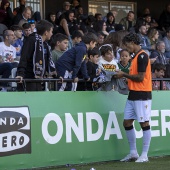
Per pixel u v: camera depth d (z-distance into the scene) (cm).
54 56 1039
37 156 878
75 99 940
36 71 907
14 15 1547
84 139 941
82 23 1706
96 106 966
